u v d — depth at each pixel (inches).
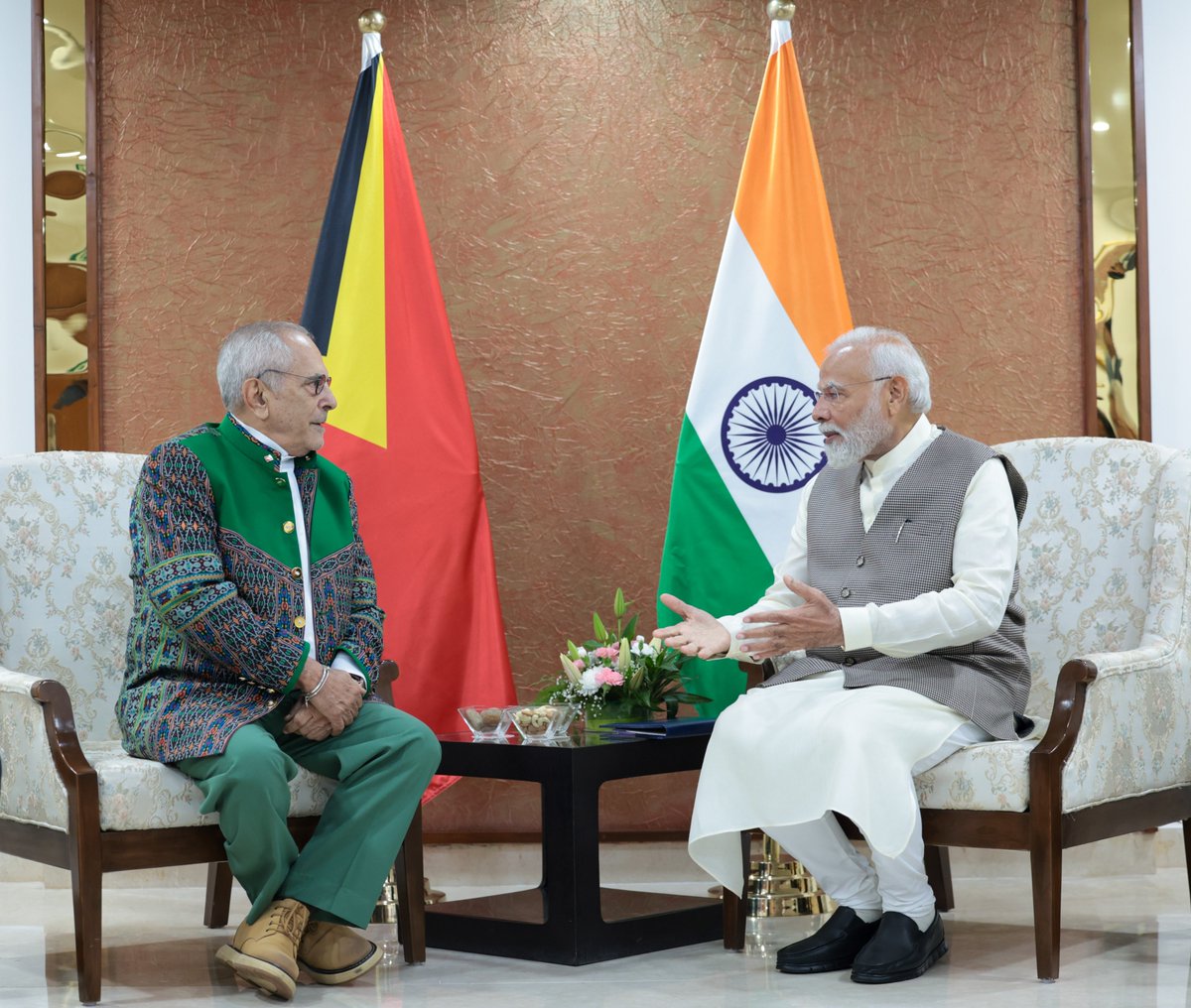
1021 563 142.2
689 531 154.8
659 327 174.2
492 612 155.2
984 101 173.9
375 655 123.6
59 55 171.2
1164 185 173.8
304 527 121.6
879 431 123.7
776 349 156.2
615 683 132.2
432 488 154.9
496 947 125.0
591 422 173.8
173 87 173.3
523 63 174.6
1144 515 137.6
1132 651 121.9
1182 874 163.6
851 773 110.3
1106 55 174.1
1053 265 173.6
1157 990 106.3
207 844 111.7
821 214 159.2
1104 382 173.6
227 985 114.0
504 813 169.9
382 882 112.9
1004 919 138.4
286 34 174.1
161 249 172.7
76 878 106.0
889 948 112.2
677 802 170.7
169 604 111.3
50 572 137.1
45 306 170.1
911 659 120.0
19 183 171.2
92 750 125.8
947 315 174.6
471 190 174.2
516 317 173.9
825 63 174.2
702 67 174.7
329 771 116.8
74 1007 105.9
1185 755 127.6
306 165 173.6
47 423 169.9
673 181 174.2
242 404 119.4
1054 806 109.3
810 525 130.6
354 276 157.4
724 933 128.3
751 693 123.7
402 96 174.2
